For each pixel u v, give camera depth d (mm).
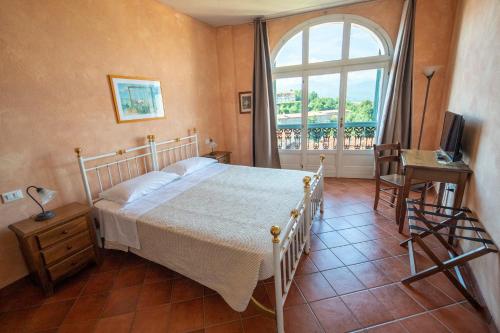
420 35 3428
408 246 2293
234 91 4531
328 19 3865
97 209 2246
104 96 2555
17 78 1898
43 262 1854
